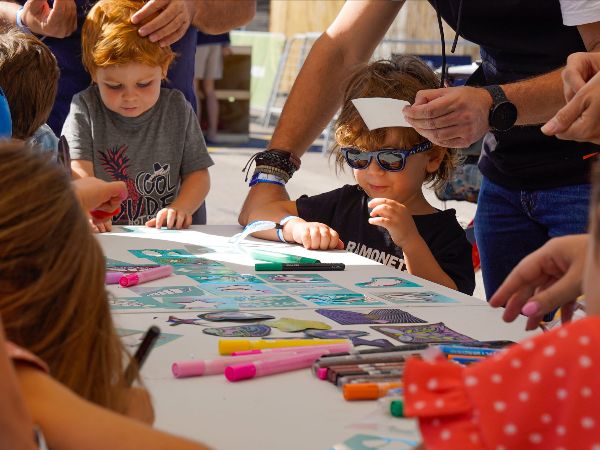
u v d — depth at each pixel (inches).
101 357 39.5
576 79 70.5
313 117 112.5
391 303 71.9
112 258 85.0
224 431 45.9
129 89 114.7
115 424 34.2
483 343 59.3
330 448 44.1
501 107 81.6
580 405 30.4
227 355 56.8
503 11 93.0
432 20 352.2
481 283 177.2
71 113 118.7
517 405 31.2
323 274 82.7
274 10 506.3
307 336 61.4
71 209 37.9
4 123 80.2
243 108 382.9
